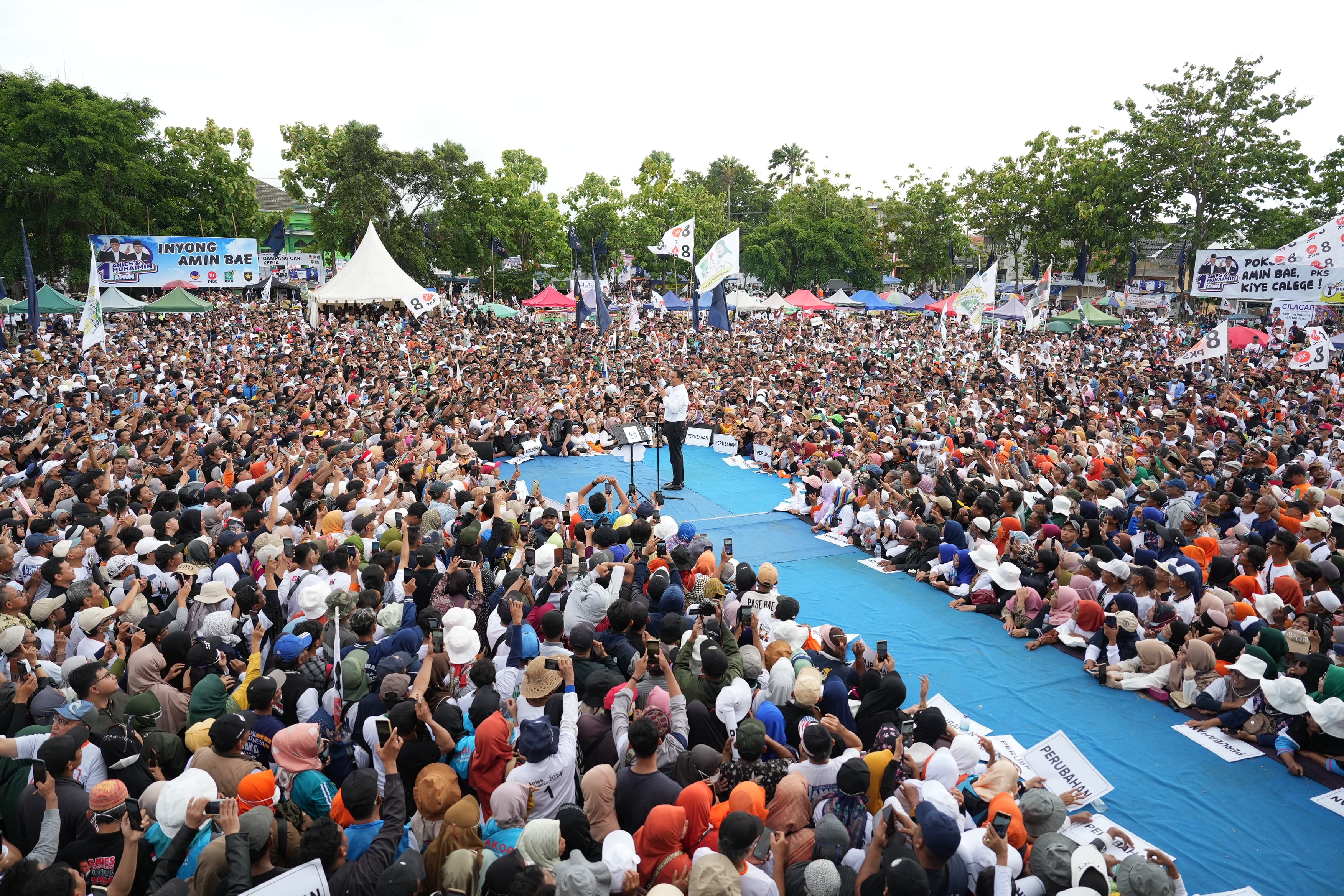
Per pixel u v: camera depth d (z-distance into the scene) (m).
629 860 4.54
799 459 18.31
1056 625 10.32
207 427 17.33
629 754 5.42
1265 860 6.39
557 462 20.33
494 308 52.62
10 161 45.56
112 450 13.85
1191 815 6.95
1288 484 14.11
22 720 6.17
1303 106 53.72
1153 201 58.38
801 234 74.81
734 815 4.50
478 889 4.41
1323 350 22.67
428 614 7.52
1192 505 12.52
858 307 60.88
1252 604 9.29
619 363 29.47
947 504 12.98
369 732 5.86
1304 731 7.62
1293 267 22.16
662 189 78.19
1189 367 31.02
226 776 5.42
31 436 15.10
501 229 64.06
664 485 18.12
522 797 5.15
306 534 10.07
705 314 51.75
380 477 13.16
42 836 4.89
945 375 28.67
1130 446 16.75
